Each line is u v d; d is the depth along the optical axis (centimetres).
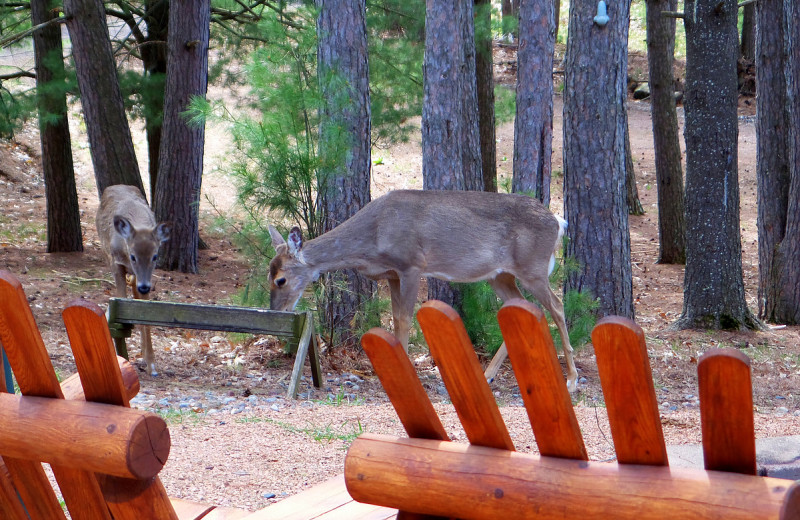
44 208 1856
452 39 1032
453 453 150
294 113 893
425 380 884
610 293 1078
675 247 1764
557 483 138
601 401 812
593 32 1045
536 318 133
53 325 990
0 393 176
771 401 859
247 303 934
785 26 1258
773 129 1289
